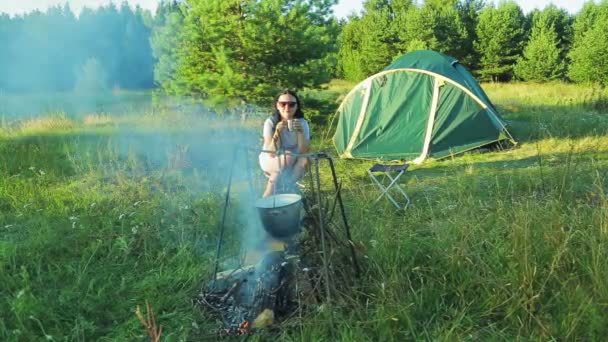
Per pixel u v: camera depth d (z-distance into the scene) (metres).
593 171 5.86
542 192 5.26
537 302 3.08
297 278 3.24
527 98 16.64
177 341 2.97
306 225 3.40
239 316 3.17
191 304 3.38
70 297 3.38
